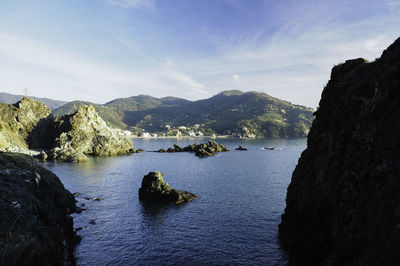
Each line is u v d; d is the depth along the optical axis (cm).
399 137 2053
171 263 2972
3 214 2217
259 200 5409
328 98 3525
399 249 1611
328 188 2903
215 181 7406
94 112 15900
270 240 3531
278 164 11044
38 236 2408
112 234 3738
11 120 14662
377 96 2500
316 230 2912
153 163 11469
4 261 1906
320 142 3522
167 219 4338
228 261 3014
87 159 12256
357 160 2467
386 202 1931
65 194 4638
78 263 2953
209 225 4066
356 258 2036
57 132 15175
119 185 6900
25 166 3809
